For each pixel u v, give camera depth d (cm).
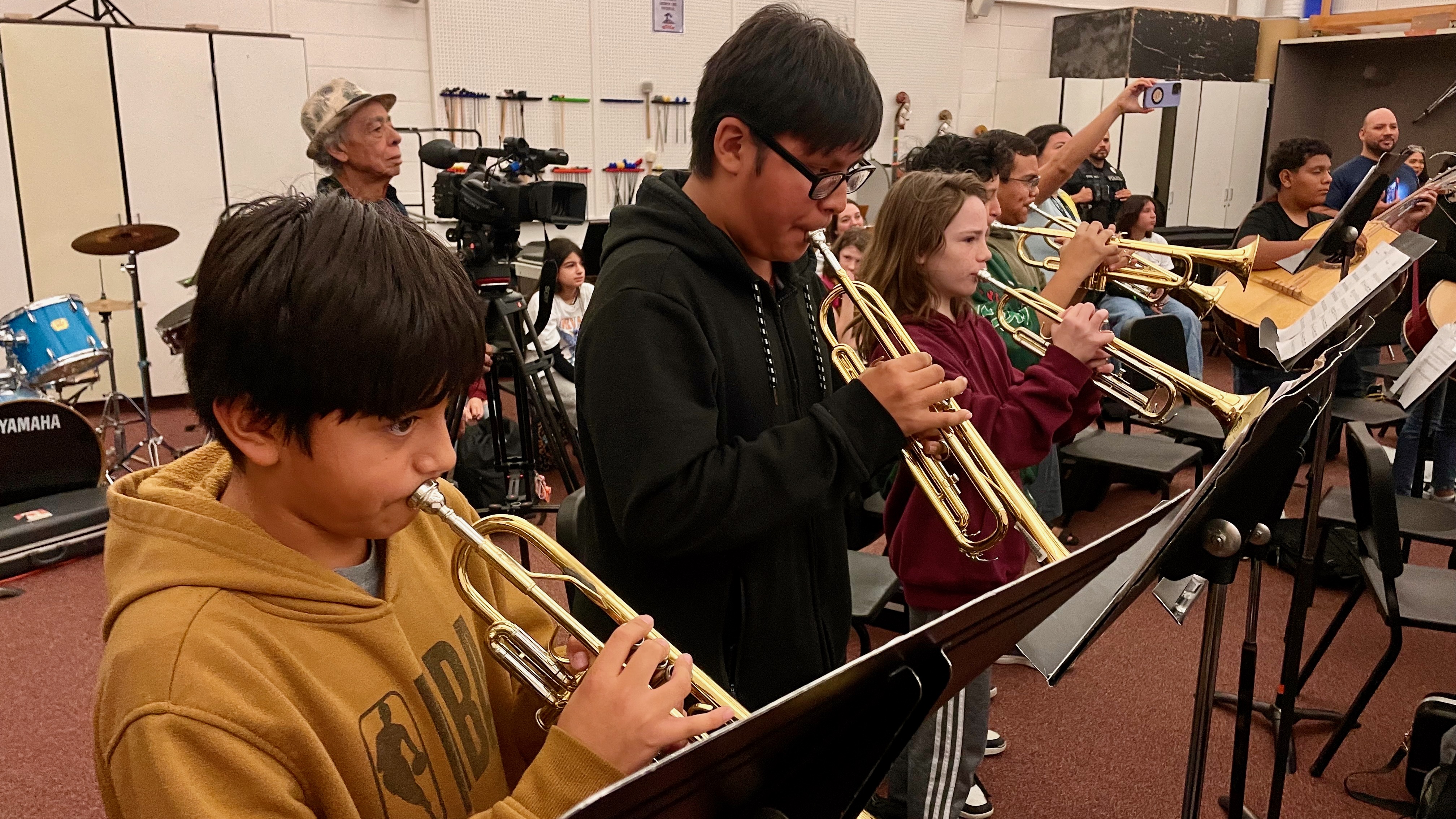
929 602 166
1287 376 358
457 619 89
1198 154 747
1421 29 708
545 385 398
